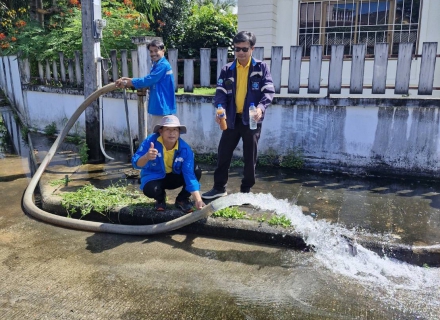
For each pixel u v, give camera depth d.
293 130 5.38
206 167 5.56
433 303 2.64
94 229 3.73
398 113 4.83
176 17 12.61
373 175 5.10
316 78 5.16
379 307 2.60
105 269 3.07
